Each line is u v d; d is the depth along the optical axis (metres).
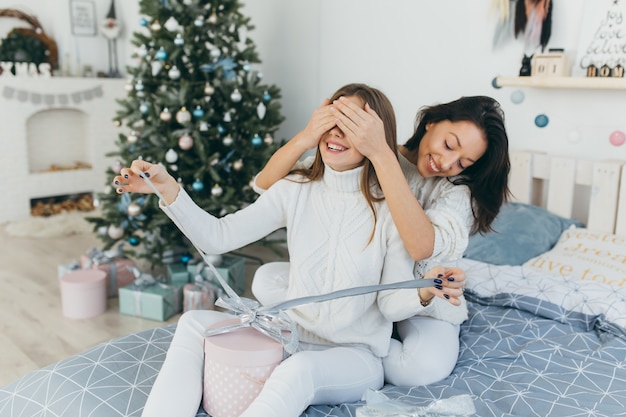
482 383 1.52
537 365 1.61
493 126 1.49
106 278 2.81
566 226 2.43
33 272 3.26
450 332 1.67
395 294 1.42
